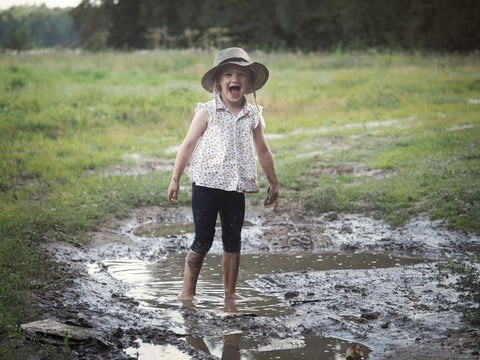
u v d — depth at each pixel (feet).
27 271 16.63
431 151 37.19
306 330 12.80
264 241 22.84
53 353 10.74
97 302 14.84
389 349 11.48
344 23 149.59
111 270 18.63
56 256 19.60
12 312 12.69
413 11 139.95
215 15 161.89
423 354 10.92
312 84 79.41
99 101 60.95
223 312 14.32
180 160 15.40
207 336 12.47
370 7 147.13
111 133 48.65
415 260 19.74
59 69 87.20
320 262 19.72
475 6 136.98
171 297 15.71
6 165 35.55
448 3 137.18
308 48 153.99
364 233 23.56
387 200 27.45
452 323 12.76
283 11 156.35
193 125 15.35
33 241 20.58
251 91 15.78
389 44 142.61
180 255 21.13
